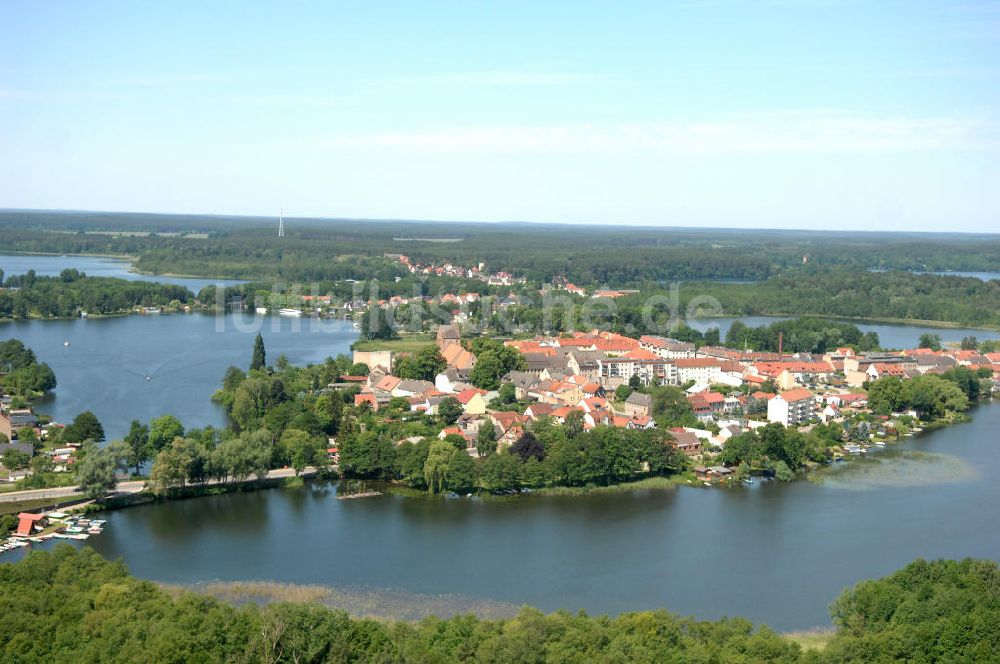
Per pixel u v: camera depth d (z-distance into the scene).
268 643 186.25
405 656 185.00
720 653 188.38
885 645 192.25
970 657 186.88
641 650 186.62
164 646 180.62
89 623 196.25
